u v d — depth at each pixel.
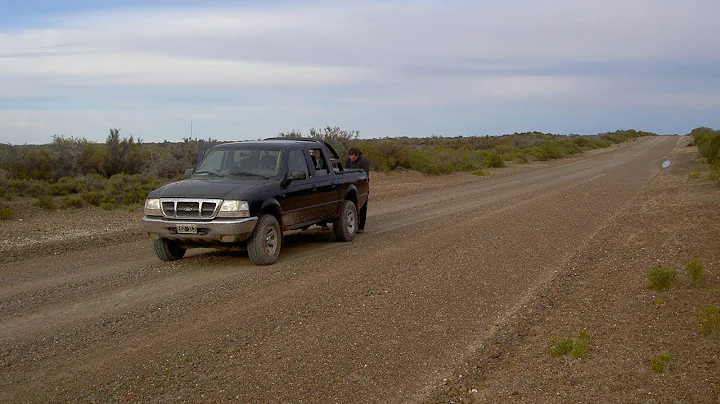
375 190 22.52
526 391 4.78
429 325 6.37
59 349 5.78
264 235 9.41
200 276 8.76
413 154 30.34
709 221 11.58
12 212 14.70
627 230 11.61
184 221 9.15
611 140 86.69
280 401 4.63
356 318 6.60
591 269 8.62
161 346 5.82
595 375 4.99
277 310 6.93
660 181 21.92
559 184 23.00
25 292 7.93
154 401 4.63
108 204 16.41
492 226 12.80
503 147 54.16
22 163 19.52
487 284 8.02
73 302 7.43
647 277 7.83
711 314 5.82
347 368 5.25
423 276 8.48
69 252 10.88
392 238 11.85
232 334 6.13
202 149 11.06
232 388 4.86
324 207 11.07
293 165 10.52
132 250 11.07
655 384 4.75
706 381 4.72
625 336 5.80
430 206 17.30
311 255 10.30
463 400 4.66
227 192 9.22
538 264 9.14
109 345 5.87
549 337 5.93
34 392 4.82
